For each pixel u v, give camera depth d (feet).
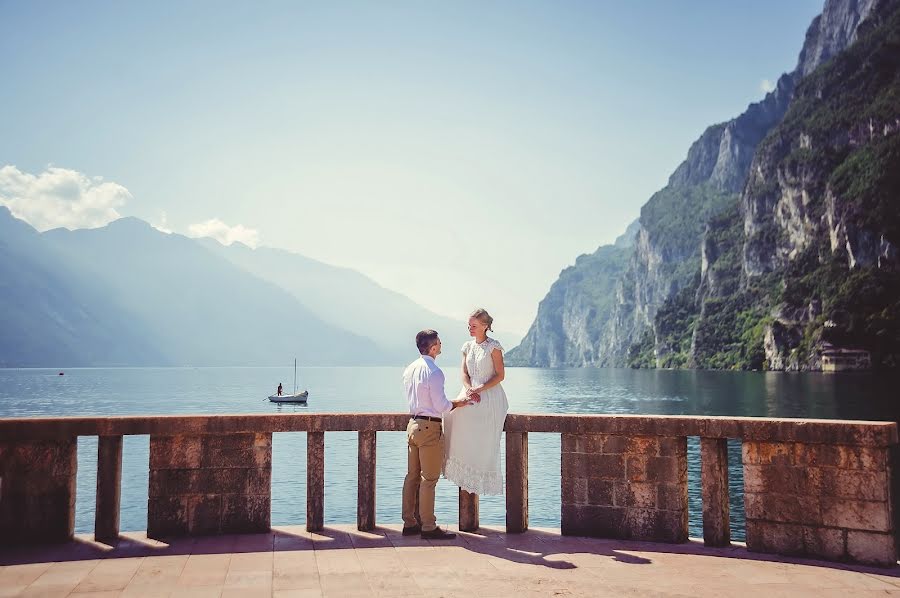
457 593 17.04
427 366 22.81
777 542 20.39
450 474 22.88
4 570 18.81
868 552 19.21
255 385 649.61
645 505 22.06
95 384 654.12
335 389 567.18
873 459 19.21
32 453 21.93
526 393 449.48
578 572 18.78
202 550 20.86
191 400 400.88
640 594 16.97
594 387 515.09
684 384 480.64
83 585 17.54
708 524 21.42
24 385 619.26
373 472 23.57
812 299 574.15
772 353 608.60
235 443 22.84
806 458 20.12
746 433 20.79
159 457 22.61
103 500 22.20
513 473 23.36
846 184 586.86
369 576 18.44
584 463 22.80
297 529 23.52
